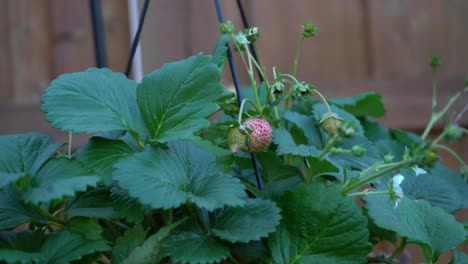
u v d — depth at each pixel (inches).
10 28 55.8
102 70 28.6
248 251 26.1
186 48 56.0
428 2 62.3
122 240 25.9
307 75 58.9
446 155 58.0
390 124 58.9
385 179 30.2
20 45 55.8
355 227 25.8
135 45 31.4
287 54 58.6
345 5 60.7
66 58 56.5
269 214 25.5
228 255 25.2
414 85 60.7
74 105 26.9
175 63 28.0
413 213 28.0
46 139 27.7
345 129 25.3
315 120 31.7
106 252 28.1
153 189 24.6
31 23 56.2
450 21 62.4
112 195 26.3
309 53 59.2
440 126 59.3
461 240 27.7
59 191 23.7
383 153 34.1
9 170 26.0
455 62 62.0
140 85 27.5
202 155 26.8
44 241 25.3
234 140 26.8
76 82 27.5
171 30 55.6
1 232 25.7
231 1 57.7
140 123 27.5
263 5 58.5
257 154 29.7
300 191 26.3
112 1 56.5
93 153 26.5
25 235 25.7
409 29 61.8
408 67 61.2
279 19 58.8
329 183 30.6
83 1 57.1
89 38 56.9
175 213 27.6
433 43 61.9
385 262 29.0
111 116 27.0
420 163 25.2
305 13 59.6
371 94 36.1
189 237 25.8
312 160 28.2
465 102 60.3
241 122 28.2
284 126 32.3
